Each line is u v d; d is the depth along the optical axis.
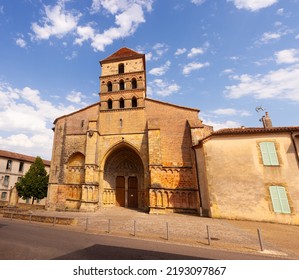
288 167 16.39
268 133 17.69
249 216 16.05
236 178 17.20
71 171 25.05
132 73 27.84
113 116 26.05
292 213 15.19
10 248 7.69
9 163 42.25
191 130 22.34
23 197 34.31
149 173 21.47
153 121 24.27
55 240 9.29
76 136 26.02
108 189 26.28
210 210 17.12
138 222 14.89
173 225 13.77
